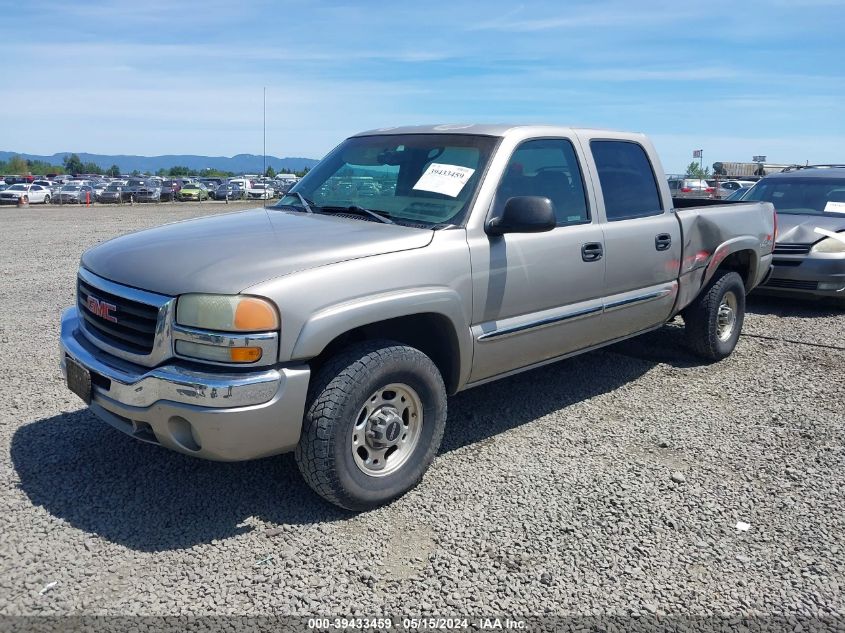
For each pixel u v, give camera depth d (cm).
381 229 377
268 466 398
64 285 959
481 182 400
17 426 444
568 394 531
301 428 322
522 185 422
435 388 363
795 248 827
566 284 441
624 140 513
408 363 347
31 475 379
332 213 425
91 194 4784
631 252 488
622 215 493
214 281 310
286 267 321
